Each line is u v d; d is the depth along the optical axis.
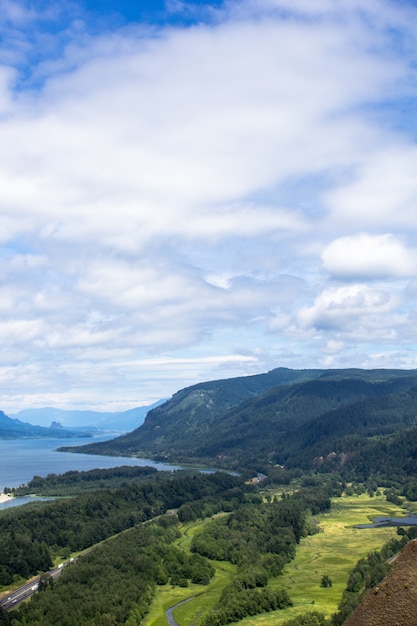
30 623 155.12
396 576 48.78
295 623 153.00
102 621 160.62
